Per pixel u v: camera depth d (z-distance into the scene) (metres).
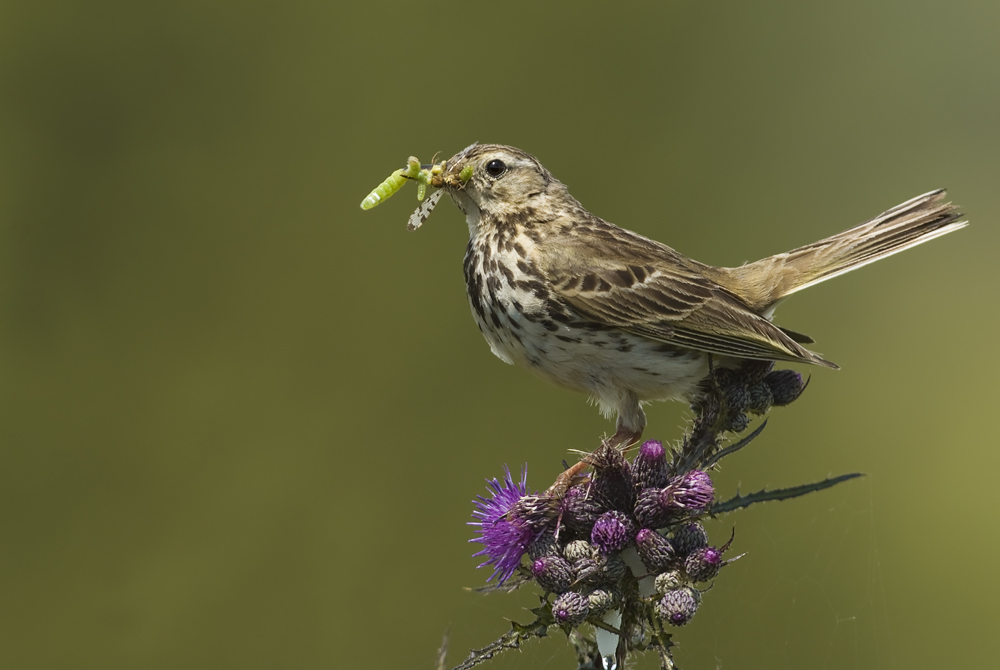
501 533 6.28
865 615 14.44
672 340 8.34
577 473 7.62
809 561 14.51
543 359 8.73
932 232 9.33
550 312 8.54
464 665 5.67
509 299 8.67
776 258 9.39
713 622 13.32
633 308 8.39
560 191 9.31
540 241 8.79
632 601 5.70
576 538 6.16
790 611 14.07
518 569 6.21
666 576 5.50
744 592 13.98
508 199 9.04
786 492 5.80
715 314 8.37
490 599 14.02
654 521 5.83
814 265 9.28
